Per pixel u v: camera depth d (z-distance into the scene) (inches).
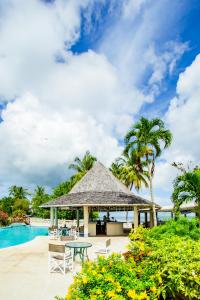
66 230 812.6
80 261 423.5
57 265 354.6
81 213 1603.1
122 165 1888.5
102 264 183.2
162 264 187.8
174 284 176.7
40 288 289.1
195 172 487.2
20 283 307.0
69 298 161.3
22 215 1713.8
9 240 1050.7
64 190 1724.9
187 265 176.4
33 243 661.3
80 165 1893.5
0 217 1530.5
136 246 235.1
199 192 486.3
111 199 876.0
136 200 891.4
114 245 626.5
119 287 154.3
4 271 363.3
